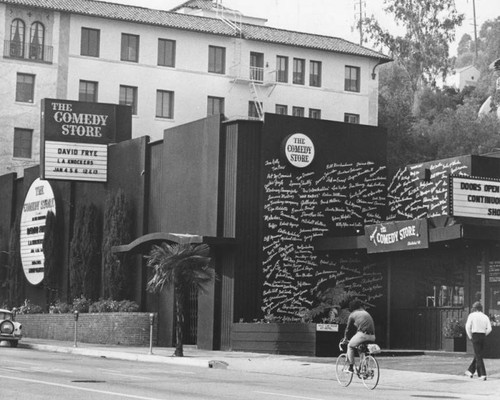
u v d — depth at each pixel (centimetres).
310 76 7000
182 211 3581
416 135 7275
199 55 6638
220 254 3306
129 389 1795
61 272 4472
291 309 3294
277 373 2462
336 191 3412
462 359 2767
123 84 6406
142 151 3916
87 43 6356
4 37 6125
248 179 3291
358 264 3397
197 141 3509
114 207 3975
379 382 2195
